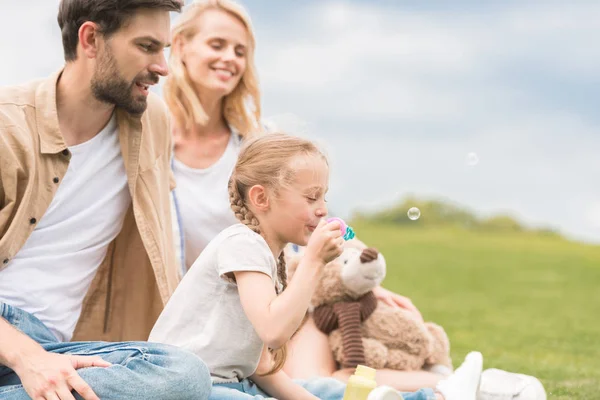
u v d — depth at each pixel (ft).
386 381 10.84
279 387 9.27
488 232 65.62
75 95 9.23
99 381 7.79
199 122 12.49
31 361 7.87
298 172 8.59
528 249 52.75
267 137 8.93
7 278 8.95
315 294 11.53
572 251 52.49
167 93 12.78
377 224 66.64
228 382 8.75
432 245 52.37
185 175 12.48
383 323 11.32
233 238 8.54
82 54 9.08
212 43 12.51
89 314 10.16
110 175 9.67
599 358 16.25
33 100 9.09
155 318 10.25
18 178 8.79
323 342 11.30
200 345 8.59
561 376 13.74
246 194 8.86
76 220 9.37
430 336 11.50
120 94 9.10
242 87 12.92
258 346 8.74
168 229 10.51
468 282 36.52
